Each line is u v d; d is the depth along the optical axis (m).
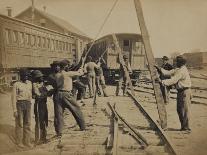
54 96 7.66
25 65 10.19
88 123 8.04
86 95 9.88
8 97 9.46
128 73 10.34
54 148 7.50
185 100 7.71
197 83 9.23
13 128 8.77
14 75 9.80
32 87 7.55
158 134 7.54
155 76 8.42
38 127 7.75
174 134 7.73
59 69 7.62
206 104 8.52
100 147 7.20
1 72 9.62
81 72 8.34
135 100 9.03
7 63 9.69
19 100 7.46
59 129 7.71
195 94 9.20
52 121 8.39
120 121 8.03
